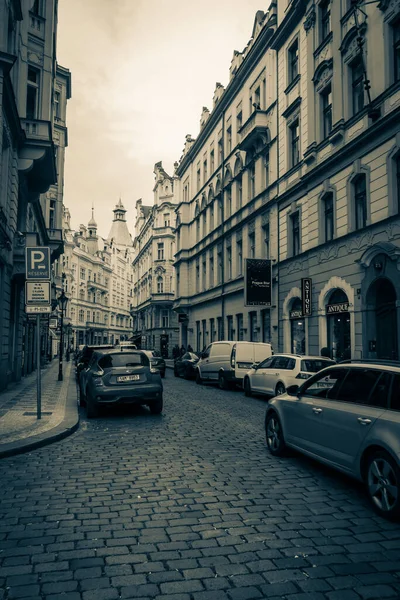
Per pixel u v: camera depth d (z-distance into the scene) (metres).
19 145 17.45
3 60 13.30
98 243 95.94
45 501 5.03
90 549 3.85
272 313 23.27
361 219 16.23
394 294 14.41
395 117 13.86
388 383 5.04
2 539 4.05
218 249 33.81
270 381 13.85
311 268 19.20
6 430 8.60
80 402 13.63
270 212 23.98
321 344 18.12
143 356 11.48
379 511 4.63
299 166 20.72
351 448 5.18
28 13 18.59
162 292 56.59
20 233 17.36
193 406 12.97
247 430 9.27
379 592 3.20
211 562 3.62
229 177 32.03
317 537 4.09
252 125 25.28
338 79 17.42
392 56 14.54
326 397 5.96
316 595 3.15
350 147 16.23
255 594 3.16
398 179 14.16
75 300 76.94
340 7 17.42
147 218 69.62
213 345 19.81
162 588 3.23
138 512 4.70
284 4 22.97
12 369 19.47
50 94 19.55
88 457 6.99
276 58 24.03
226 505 4.91
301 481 5.79
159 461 6.76
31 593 3.16
